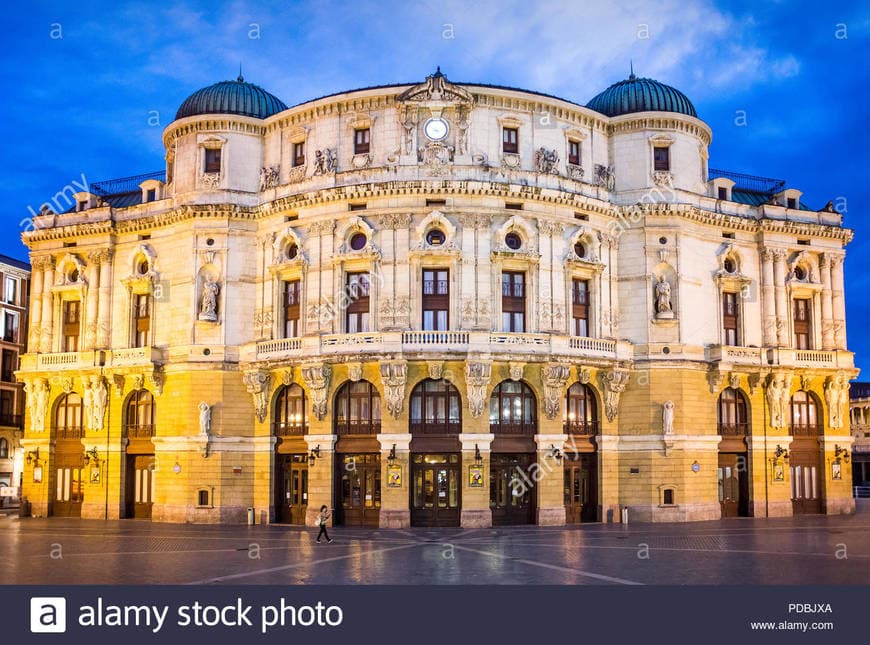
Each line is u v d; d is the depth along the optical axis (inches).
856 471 4889.3
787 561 1470.2
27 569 1409.9
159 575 1338.6
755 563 1445.6
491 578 1286.9
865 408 4904.0
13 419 3444.9
